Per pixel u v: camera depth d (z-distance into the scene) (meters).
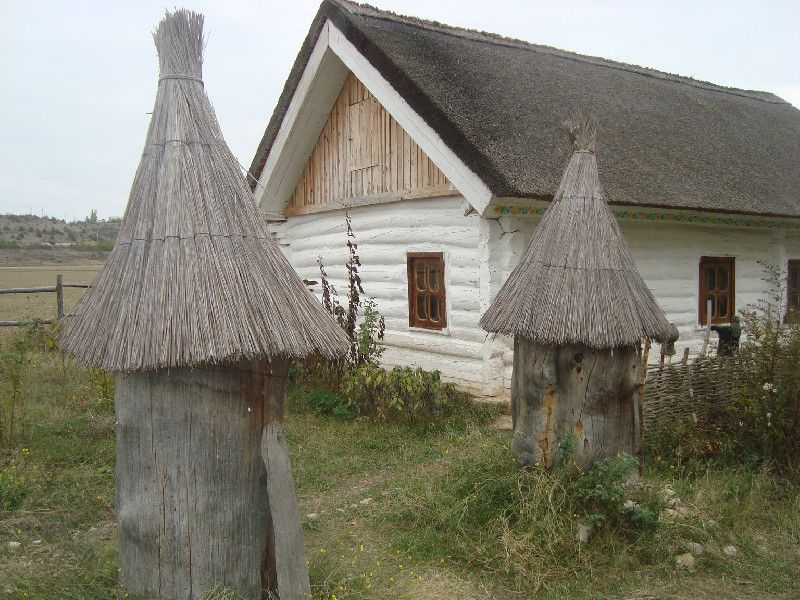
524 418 4.95
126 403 3.31
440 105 7.89
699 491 5.12
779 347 6.03
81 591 3.49
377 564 4.29
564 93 10.06
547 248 4.82
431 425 7.29
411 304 9.34
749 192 9.77
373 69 8.77
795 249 11.52
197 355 3.01
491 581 4.10
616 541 4.35
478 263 8.21
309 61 9.91
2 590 3.56
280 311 3.25
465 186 7.66
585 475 4.66
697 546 4.44
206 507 3.25
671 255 9.70
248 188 3.63
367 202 9.88
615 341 4.43
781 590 4.10
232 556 3.30
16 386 6.77
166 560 3.26
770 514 5.03
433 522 4.73
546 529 4.30
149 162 3.51
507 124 8.19
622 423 4.77
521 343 4.97
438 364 8.91
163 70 3.64
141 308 3.13
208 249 3.27
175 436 3.23
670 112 11.44
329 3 9.38
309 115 10.59
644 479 5.02
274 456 3.31
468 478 5.04
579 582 4.08
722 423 6.02
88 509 5.00
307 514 5.16
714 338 10.20
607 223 4.81
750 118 13.23
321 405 8.17
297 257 11.85
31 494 5.21
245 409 3.30
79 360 3.20
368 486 5.79
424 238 9.07
